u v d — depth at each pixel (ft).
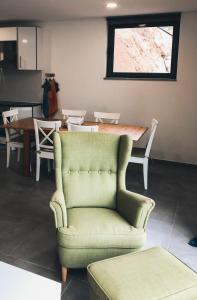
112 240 6.98
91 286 5.60
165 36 16.62
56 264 7.85
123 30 17.40
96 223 7.31
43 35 19.03
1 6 14.80
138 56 17.46
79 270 7.68
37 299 4.30
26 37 18.60
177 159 17.40
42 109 19.90
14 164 16.15
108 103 18.39
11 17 17.58
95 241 6.93
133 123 18.04
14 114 15.98
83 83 18.74
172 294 5.09
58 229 7.06
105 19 17.31
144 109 17.61
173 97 16.83
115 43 17.74
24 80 20.34
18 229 9.53
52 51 19.03
